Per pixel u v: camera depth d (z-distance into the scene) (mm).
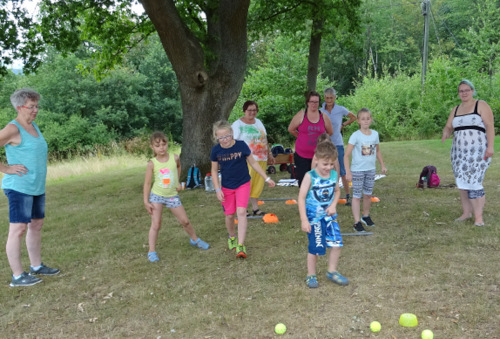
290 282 3865
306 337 2938
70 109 28656
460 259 4121
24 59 10711
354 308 3297
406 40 46406
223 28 9586
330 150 3523
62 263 4801
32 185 4129
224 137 4520
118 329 3236
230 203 4746
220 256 4707
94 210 7730
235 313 3346
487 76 22203
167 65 33344
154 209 4641
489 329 2879
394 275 3844
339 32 15398
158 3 8141
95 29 11797
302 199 3670
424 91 22141
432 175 7781
